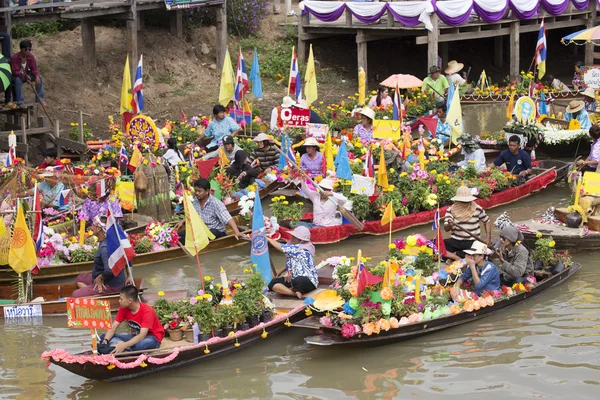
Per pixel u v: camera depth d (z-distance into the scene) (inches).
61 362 377.1
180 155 696.4
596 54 1243.2
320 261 550.0
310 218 617.0
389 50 1280.8
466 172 669.9
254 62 873.5
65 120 890.1
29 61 774.5
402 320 427.5
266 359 421.7
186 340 418.6
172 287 514.0
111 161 678.5
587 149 805.2
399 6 1089.4
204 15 1163.3
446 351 423.5
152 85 1017.5
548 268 517.3
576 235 556.4
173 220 604.1
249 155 761.6
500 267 493.4
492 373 398.9
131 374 396.5
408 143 693.3
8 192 538.3
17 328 462.3
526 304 479.2
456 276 486.0
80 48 1018.1
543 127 817.5
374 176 615.8
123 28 1086.4
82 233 542.9
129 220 594.9
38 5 775.7
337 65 1215.6
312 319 431.8
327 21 1151.6
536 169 732.0
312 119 783.1
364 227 597.3
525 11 1179.9
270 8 1305.4
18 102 763.4
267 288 469.1
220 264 557.6
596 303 478.3
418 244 480.7
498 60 1316.4
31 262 470.6
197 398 382.9
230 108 876.6
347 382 394.9
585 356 413.4
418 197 628.4
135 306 402.0
